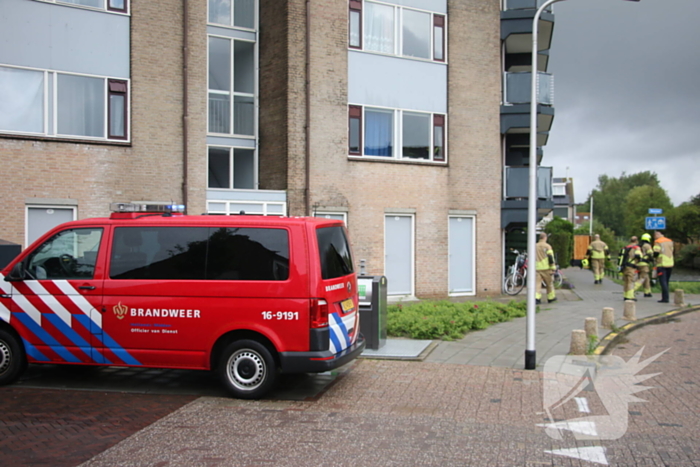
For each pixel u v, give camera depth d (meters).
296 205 15.34
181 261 7.02
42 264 7.35
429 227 16.98
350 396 6.99
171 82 14.49
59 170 13.28
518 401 6.77
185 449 5.20
